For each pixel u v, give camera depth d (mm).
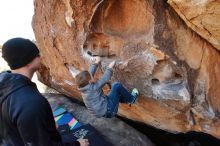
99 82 3105
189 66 2980
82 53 3484
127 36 3223
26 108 2129
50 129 2262
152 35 2947
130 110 3787
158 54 2957
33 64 2268
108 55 3396
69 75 3953
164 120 3502
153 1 2857
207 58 2922
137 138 3957
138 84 3285
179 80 3068
